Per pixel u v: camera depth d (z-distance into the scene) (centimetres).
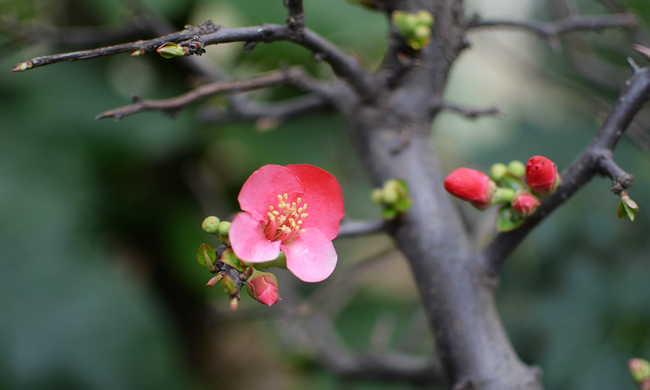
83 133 89
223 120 68
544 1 96
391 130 58
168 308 106
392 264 125
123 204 98
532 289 78
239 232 49
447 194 57
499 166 53
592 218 76
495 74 128
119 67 95
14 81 91
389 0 58
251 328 115
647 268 71
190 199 102
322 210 51
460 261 55
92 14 92
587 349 69
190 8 86
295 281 94
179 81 92
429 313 55
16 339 81
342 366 75
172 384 88
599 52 91
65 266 87
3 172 87
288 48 88
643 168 79
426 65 58
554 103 94
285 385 108
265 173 50
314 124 97
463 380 54
